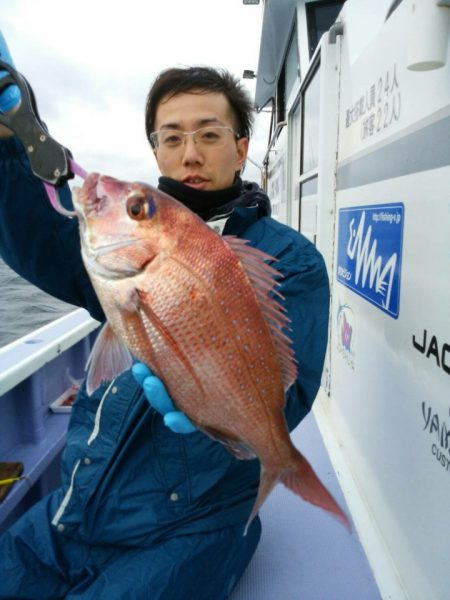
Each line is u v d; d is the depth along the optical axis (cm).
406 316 64
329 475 94
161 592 55
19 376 96
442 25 44
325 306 61
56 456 110
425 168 58
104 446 63
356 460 89
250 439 47
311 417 119
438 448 54
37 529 66
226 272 45
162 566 57
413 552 62
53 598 64
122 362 50
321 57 111
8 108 50
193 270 44
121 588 55
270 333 47
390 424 71
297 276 61
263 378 47
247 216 67
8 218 63
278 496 89
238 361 45
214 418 47
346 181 99
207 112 68
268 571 71
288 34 226
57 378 127
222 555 61
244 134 76
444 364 53
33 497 101
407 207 63
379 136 76
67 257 69
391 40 70
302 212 173
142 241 45
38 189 62
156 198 45
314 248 65
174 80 68
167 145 70
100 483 62
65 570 64
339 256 105
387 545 72
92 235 46
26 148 50
